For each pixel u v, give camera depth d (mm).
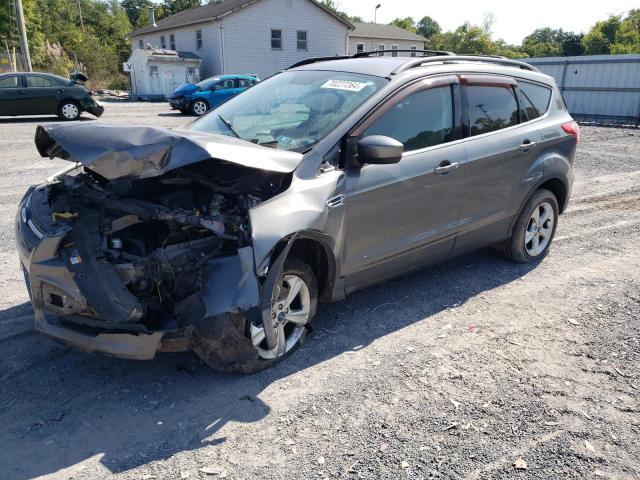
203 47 34312
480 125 4691
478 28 64562
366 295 4762
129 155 2969
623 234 6719
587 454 2885
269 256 3125
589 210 7809
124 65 33094
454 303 4660
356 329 4160
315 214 3449
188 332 3111
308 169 3594
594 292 4957
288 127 4031
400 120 4094
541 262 5680
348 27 36688
